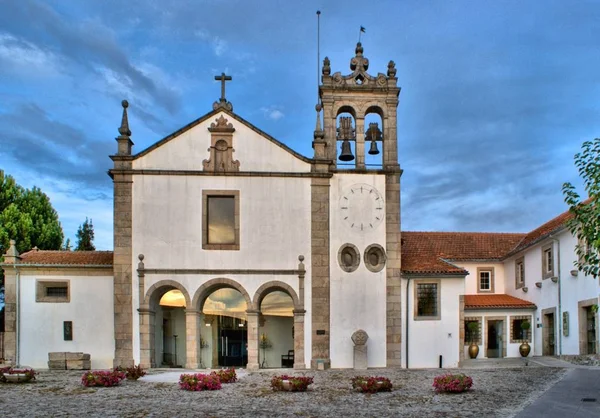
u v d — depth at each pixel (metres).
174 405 18.66
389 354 30.50
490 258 39.94
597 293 28.89
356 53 32.88
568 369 26.14
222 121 31.17
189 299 29.98
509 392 20.39
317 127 31.52
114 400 19.61
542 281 35.22
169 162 30.80
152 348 29.92
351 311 30.59
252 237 30.61
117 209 30.36
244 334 32.03
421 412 17.22
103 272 31.11
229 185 30.88
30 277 30.88
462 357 31.11
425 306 31.58
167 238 30.30
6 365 29.83
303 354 30.09
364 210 31.30
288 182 31.08
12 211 46.34
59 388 22.45
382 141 32.41
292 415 16.95
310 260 30.69
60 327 30.66
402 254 33.59
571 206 16.38
